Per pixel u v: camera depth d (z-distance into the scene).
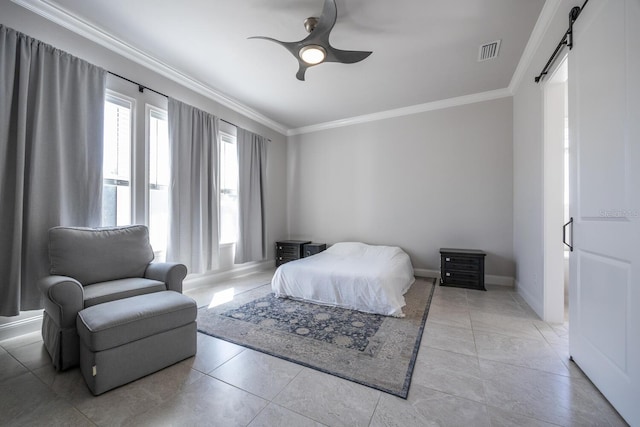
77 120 2.47
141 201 3.07
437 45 2.83
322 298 3.01
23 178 2.12
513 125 3.77
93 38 2.63
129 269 2.41
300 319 2.60
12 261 2.05
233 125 4.33
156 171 3.31
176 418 1.35
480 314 2.72
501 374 1.70
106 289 2.01
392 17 2.43
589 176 1.59
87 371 1.57
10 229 2.08
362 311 2.80
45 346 2.03
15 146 2.12
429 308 2.90
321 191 5.29
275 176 5.34
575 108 1.76
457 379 1.66
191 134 3.55
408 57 3.05
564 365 1.79
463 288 3.67
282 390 1.56
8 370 1.74
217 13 2.41
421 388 1.58
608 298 1.43
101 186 2.62
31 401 1.47
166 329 1.79
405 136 4.53
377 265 3.31
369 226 4.83
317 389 1.57
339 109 4.58
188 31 2.66
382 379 1.66
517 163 3.54
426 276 4.36
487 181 3.97
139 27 2.60
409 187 4.50
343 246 4.51
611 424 1.29
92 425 1.31
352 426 1.29
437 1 2.25
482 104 3.99
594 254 1.55
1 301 2.05
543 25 2.44
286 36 2.72
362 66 3.23
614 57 1.36
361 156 4.90
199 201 3.63
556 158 2.50
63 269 2.06
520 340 2.16
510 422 1.31
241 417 1.35
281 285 3.24
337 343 2.12
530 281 2.98
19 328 2.19
